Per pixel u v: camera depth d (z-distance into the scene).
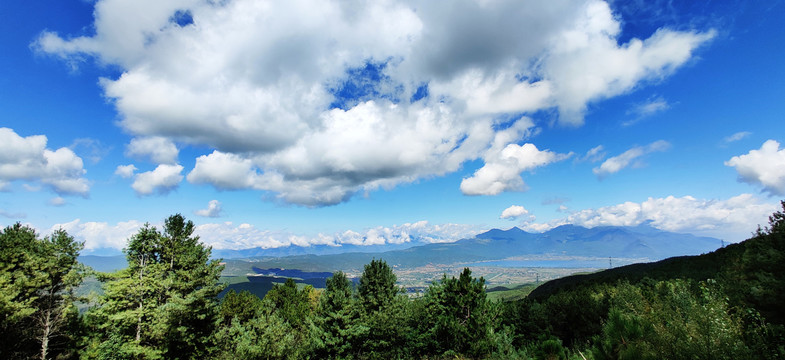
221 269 32.75
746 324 7.90
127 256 30.27
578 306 27.73
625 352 7.05
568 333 27.66
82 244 29.59
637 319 7.88
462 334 19.86
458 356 19.67
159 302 29.17
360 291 36.91
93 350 30.23
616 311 8.07
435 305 24.48
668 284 23.44
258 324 25.81
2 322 24.19
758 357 6.57
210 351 28.94
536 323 28.92
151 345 27.70
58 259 27.44
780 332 7.02
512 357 17.98
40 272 26.33
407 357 25.41
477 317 20.03
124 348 26.52
